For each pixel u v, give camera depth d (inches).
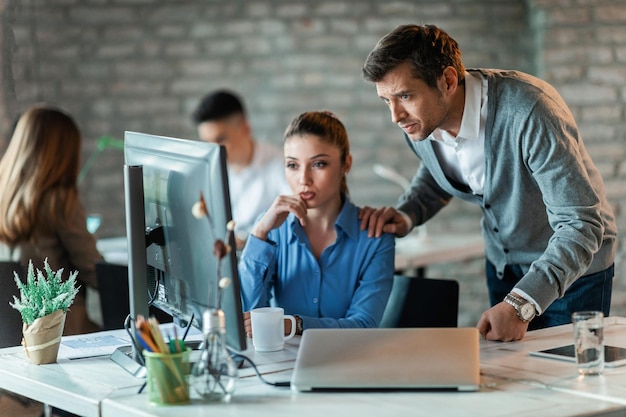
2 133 222.5
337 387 72.4
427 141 107.0
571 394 69.9
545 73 220.1
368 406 68.2
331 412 67.2
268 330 87.0
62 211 139.8
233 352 81.8
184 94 237.3
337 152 101.0
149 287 90.3
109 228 236.8
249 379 77.4
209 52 236.8
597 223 92.8
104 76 235.0
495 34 228.8
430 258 174.7
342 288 101.5
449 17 230.8
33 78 229.9
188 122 237.5
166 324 104.9
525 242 105.0
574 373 75.4
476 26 229.8
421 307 106.6
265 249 99.7
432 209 119.0
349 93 237.3
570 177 93.7
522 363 79.2
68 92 233.3
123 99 236.1
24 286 88.6
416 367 72.7
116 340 96.2
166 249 84.0
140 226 83.3
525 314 87.4
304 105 237.3
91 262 141.6
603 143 218.7
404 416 65.6
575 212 92.8
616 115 218.5
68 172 141.9
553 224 95.3
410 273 216.1
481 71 100.3
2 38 224.8
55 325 87.0
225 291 73.9
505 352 83.3
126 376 80.7
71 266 142.1
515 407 67.1
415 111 93.3
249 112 237.9
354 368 73.4
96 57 234.5
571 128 96.8
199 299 78.8
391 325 108.6
